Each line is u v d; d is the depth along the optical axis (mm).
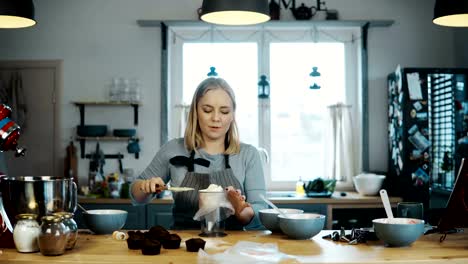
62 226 1534
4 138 1701
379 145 4664
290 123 4738
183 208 2176
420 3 4719
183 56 4750
